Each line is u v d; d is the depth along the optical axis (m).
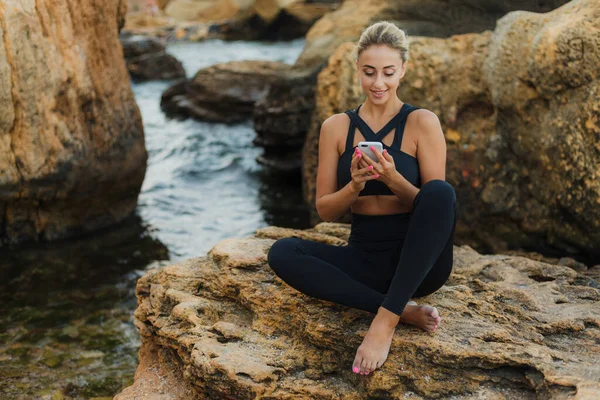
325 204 2.92
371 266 2.96
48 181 6.08
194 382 3.00
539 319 3.04
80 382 4.13
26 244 6.30
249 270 3.48
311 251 3.03
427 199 2.67
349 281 2.88
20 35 5.64
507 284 3.49
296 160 8.61
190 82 11.94
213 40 20.84
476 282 3.40
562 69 4.48
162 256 6.14
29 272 5.73
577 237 4.73
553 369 2.59
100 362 4.38
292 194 7.91
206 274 3.57
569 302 3.28
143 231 6.76
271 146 8.66
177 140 10.16
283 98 8.51
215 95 11.20
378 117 2.96
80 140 6.27
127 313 5.06
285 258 2.97
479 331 2.86
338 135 3.00
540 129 4.80
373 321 2.74
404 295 2.68
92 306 5.16
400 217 2.93
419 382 2.70
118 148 6.78
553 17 4.73
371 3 9.11
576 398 2.38
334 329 2.93
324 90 6.44
